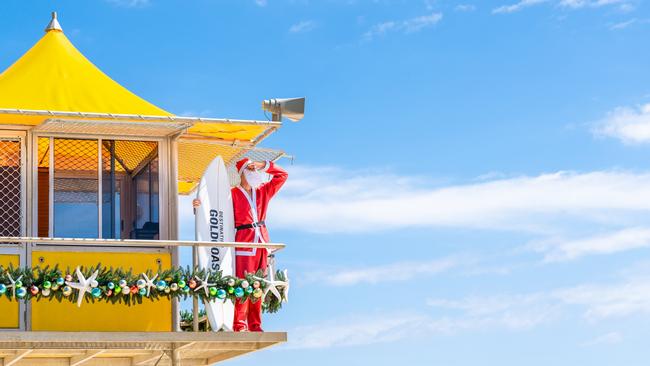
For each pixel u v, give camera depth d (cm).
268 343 1845
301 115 1823
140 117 1728
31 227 1758
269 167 1847
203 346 1836
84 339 1677
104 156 1803
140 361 1950
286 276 1795
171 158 1828
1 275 1656
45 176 1778
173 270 1728
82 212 1784
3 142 1767
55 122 1730
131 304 1766
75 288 1678
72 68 1866
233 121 1781
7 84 1814
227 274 1770
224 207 1808
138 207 1806
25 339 1647
